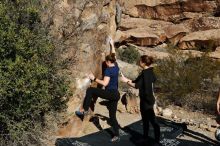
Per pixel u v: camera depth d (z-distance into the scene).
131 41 27.61
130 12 32.75
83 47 8.26
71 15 8.20
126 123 9.48
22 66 6.45
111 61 7.57
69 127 7.99
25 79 6.46
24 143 6.77
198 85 12.34
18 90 6.34
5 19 6.62
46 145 7.16
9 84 6.40
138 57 23.69
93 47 8.54
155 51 26.30
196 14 31.48
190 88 12.20
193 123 10.07
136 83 7.67
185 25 30.64
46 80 6.95
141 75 7.63
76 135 8.10
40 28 7.52
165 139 8.41
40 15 7.70
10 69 6.33
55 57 7.56
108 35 9.27
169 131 8.94
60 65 7.67
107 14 9.23
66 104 7.91
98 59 8.77
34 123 7.00
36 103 6.82
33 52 6.82
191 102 11.96
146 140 7.99
